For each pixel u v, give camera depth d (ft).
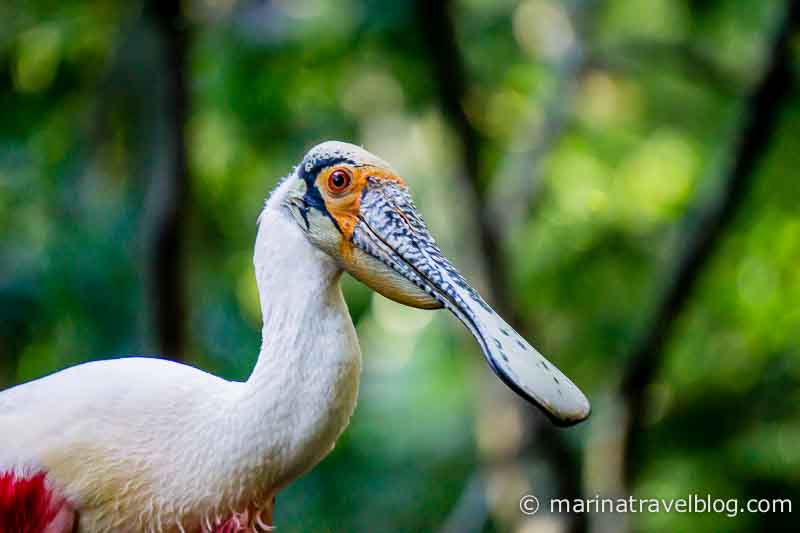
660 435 50.88
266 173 49.80
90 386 21.07
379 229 20.36
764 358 51.21
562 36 55.01
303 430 20.12
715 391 51.16
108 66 45.11
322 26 46.44
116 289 44.98
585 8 53.01
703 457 50.55
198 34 46.65
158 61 42.42
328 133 49.11
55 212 45.78
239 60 47.14
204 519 20.67
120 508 20.81
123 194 45.44
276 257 20.51
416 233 20.40
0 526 20.66
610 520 43.96
